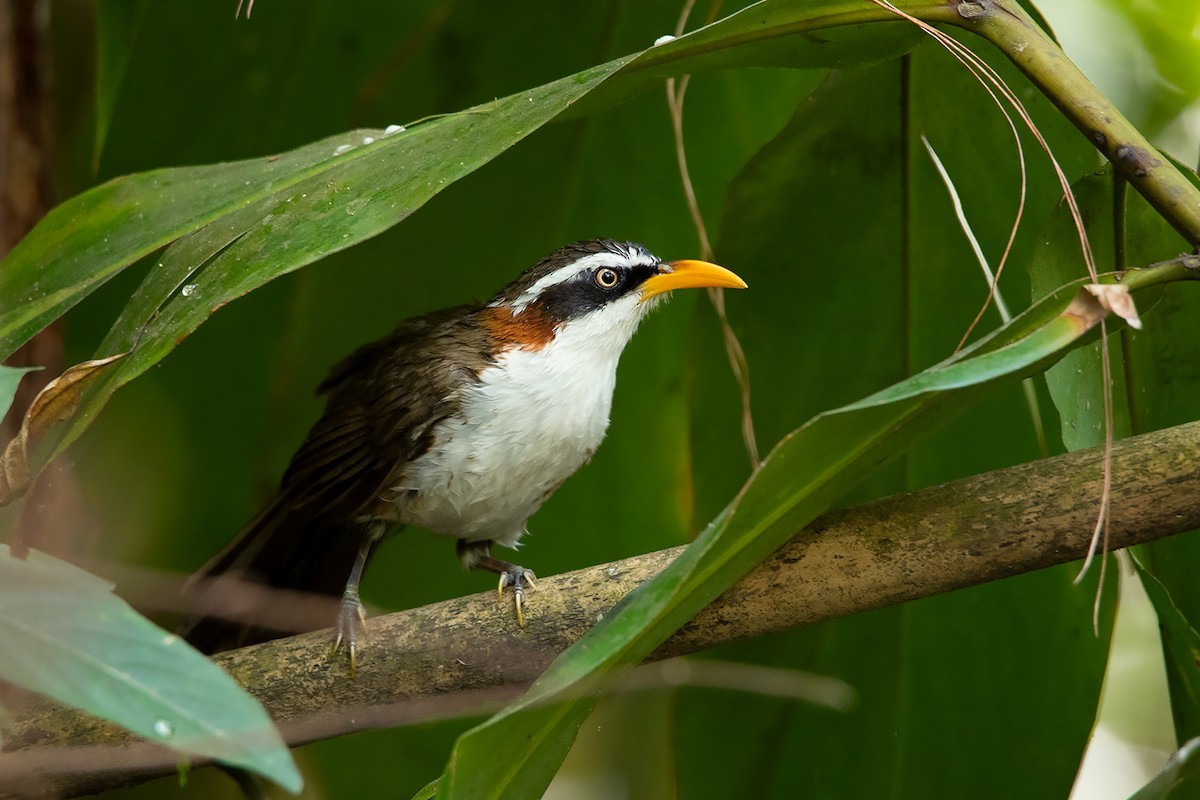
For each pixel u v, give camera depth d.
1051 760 9.75
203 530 11.83
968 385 5.88
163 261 7.46
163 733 4.82
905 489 10.13
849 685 10.12
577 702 6.36
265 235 7.13
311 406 11.98
